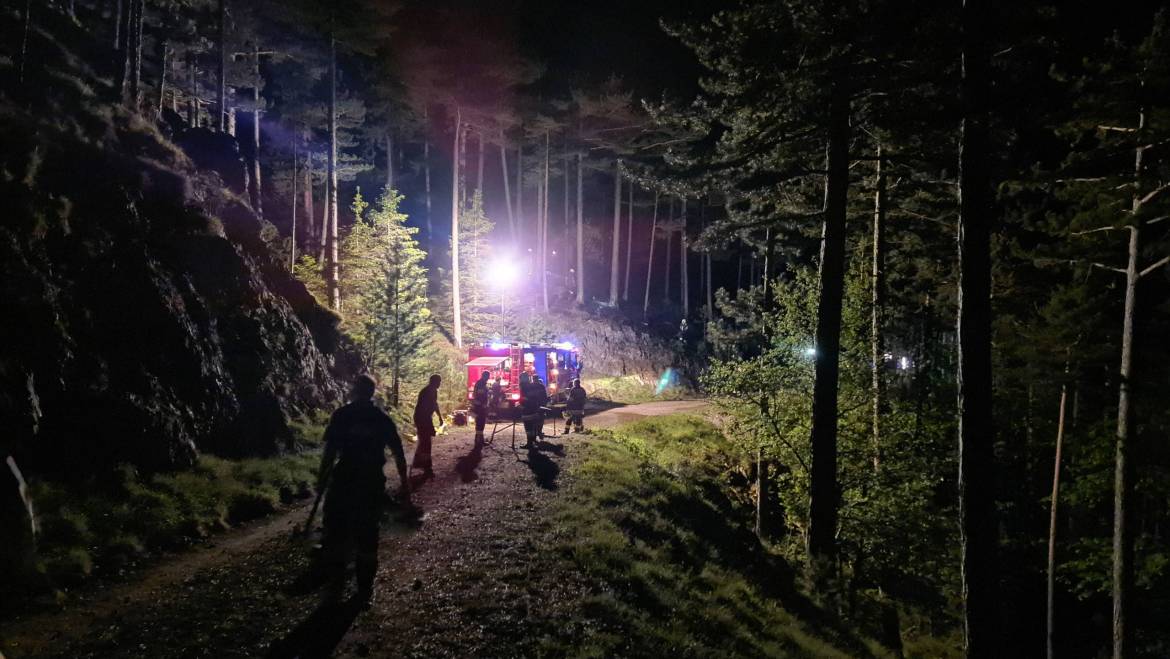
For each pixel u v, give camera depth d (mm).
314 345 18625
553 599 8055
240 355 14898
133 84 21891
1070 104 15438
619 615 8086
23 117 13164
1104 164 17500
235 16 34219
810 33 14469
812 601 13766
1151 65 15102
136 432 10844
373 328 23516
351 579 7906
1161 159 15844
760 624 10562
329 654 5988
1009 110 11727
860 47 13820
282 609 6988
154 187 15102
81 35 21312
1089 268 19031
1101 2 13391
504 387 27203
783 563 15602
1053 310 19828
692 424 28922
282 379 15883
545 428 23594
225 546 9492
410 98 40500
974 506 10398
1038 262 19438
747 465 24656
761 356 18188
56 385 10125
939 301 24312
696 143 20312
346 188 52531
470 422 24828
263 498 11641
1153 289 17844
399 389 23438
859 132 16750
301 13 29344
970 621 10297
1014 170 17734
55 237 11711
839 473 17609
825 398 14953
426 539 9711
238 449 12977
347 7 29406
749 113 16266
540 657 6551
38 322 10398
